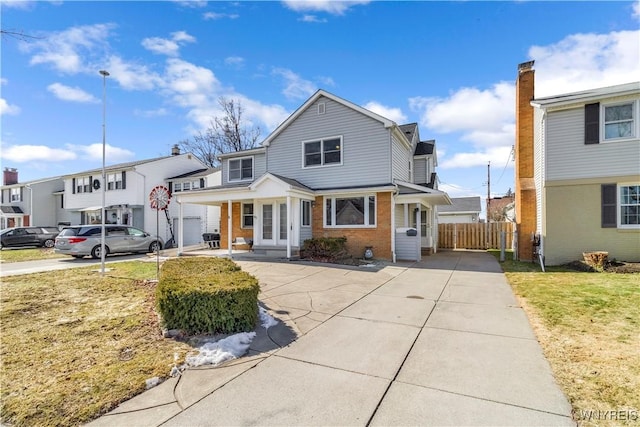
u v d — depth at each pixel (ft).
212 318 15.17
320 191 44.45
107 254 51.03
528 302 20.53
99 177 84.99
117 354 13.15
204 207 77.82
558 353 12.82
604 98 34.04
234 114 117.60
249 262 38.52
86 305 20.44
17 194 108.68
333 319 17.74
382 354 13.15
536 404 9.43
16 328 16.20
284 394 10.19
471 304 20.54
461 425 8.55
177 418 8.99
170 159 84.23
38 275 31.89
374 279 28.78
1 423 8.65
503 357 12.65
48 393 10.15
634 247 33.01
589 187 34.83
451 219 102.06
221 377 11.37
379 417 8.93
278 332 15.79
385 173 42.63
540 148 39.32
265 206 47.70
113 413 9.21
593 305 19.17
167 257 47.14
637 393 9.82
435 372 11.53
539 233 40.93
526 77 45.85
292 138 49.29
